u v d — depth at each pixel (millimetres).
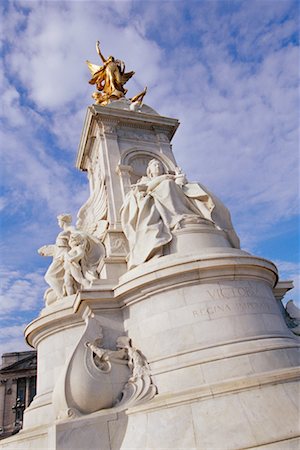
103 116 15766
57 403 7945
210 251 9820
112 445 7180
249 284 9461
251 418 6688
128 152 15445
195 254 9688
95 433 7191
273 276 10430
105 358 8562
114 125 15953
